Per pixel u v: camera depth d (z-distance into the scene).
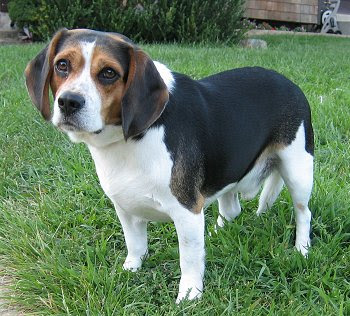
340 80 2.92
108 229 1.59
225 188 1.42
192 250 1.32
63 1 4.75
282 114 1.45
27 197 1.76
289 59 3.50
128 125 1.19
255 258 1.45
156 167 1.25
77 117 1.17
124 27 4.75
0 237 1.56
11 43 4.97
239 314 1.28
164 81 1.26
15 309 1.36
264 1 6.64
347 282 1.38
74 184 1.77
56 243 1.53
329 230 1.57
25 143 2.03
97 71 1.19
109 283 1.37
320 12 7.19
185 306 1.32
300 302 1.33
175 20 4.78
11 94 2.58
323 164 1.85
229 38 4.80
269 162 1.50
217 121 1.35
